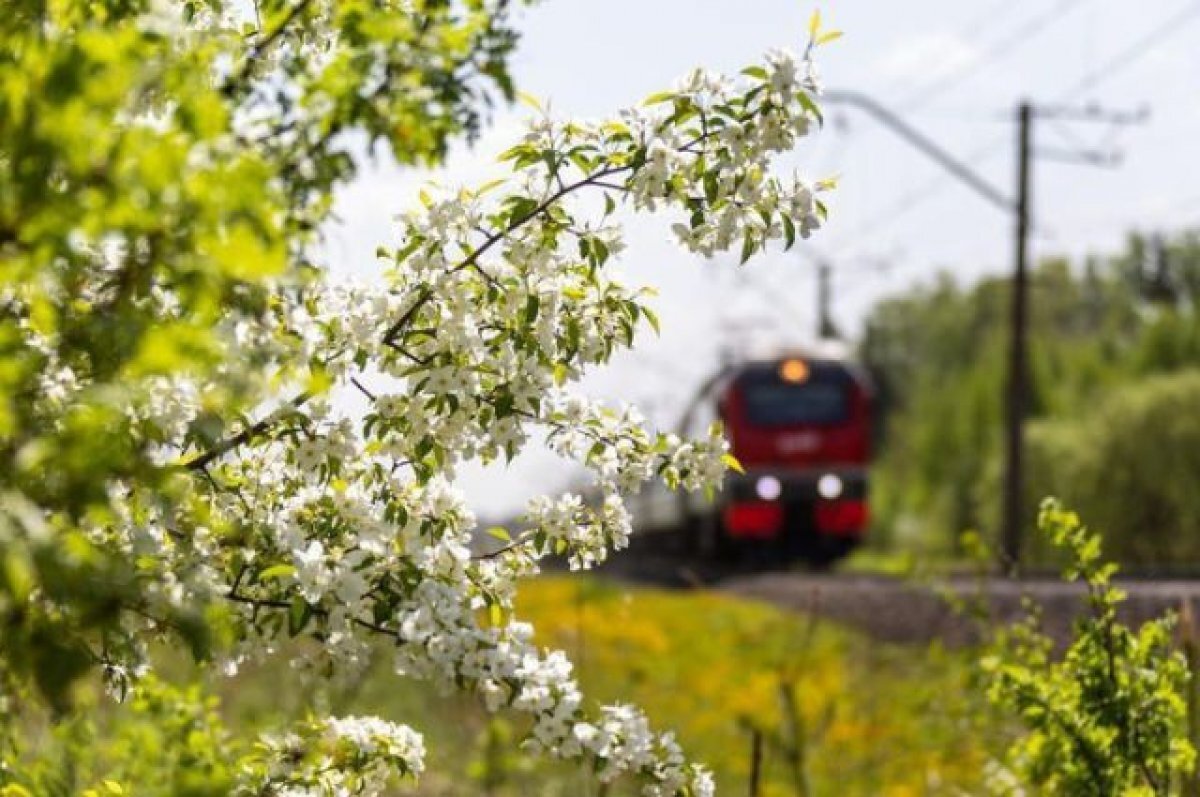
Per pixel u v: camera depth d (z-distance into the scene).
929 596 26.75
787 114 7.26
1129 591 19.19
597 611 29.41
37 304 5.18
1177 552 64.00
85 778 9.56
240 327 5.94
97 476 4.98
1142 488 64.38
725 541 56.62
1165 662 10.24
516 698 6.92
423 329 7.56
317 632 7.09
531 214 7.41
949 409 97.56
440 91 6.95
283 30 7.31
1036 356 98.12
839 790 15.37
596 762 7.02
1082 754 10.21
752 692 21.22
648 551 71.06
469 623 7.11
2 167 5.29
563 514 7.83
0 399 4.98
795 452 54.41
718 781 16.53
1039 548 41.06
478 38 7.00
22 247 4.81
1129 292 186.88
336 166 6.78
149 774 9.26
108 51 4.73
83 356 5.68
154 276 5.62
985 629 13.53
